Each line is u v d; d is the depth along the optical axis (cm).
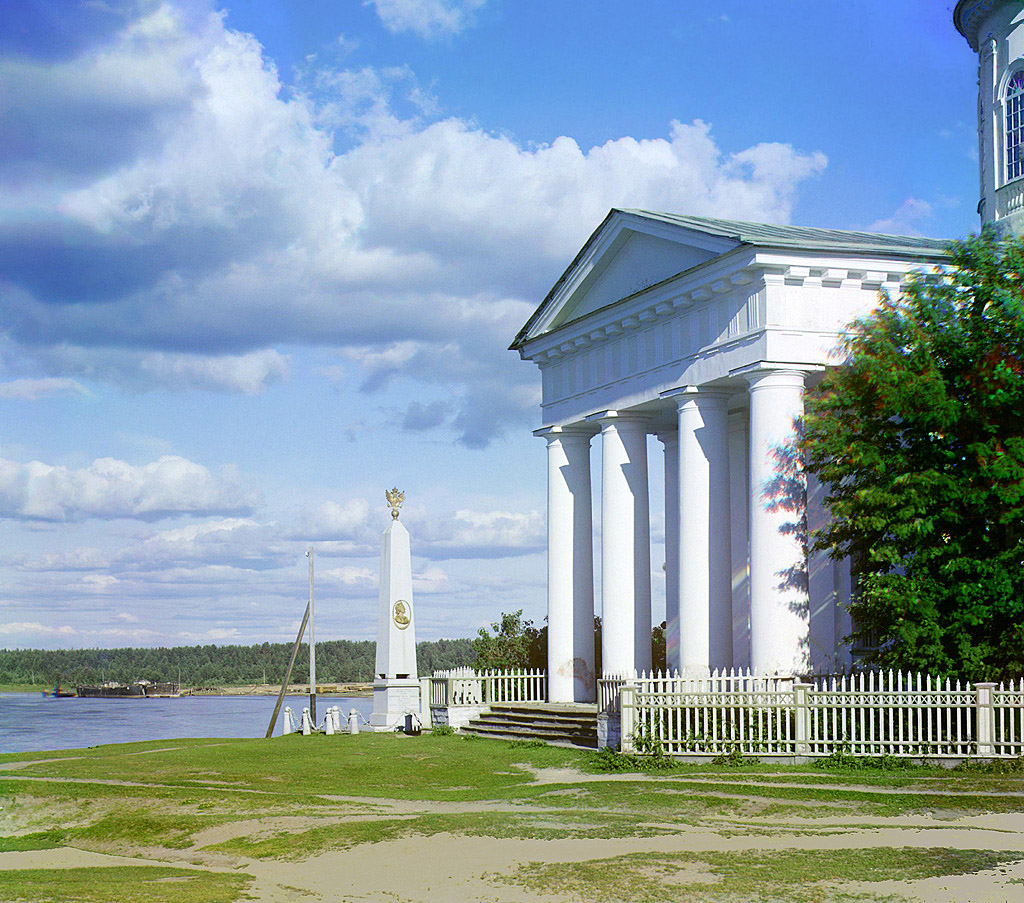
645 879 1452
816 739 2491
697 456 3262
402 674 4012
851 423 2728
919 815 1844
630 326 3609
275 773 2680
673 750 2606
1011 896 1305
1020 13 3738
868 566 2727
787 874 1445
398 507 4144
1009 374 2508
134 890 1554
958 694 2384
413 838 1791
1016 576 2492
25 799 2392
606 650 3659
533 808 2045
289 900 1476
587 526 4047
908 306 2812
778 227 3606
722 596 3228
